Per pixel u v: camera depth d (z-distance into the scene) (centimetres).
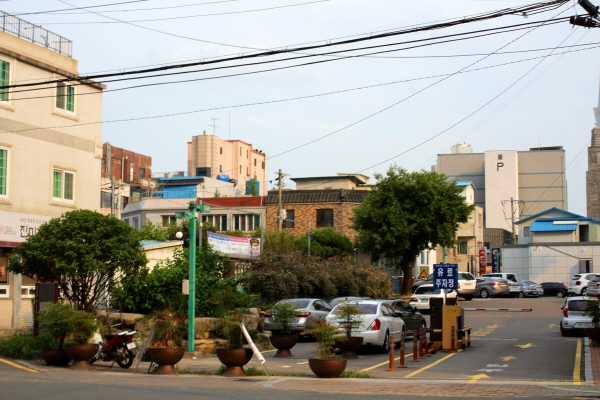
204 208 2059
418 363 1922
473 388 1370
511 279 6003
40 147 2838
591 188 8906
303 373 1681
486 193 10769
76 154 3041
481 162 11150
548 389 1353
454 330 2252
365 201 5162
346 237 5688
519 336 2805
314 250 5238
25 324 2664
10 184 2670
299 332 2720
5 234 2616
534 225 7338
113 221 2128
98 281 2153
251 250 4225
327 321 2173
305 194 6347
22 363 1833
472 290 5203
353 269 4575
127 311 2398
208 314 2359
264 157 10600
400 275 6331
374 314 2220
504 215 10112
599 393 1296
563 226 7200
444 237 4938
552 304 4806
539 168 10881
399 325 2383
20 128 2739
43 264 2067
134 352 1778
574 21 1602
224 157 9488
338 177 7238
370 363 1944
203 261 2464
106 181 6259
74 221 2077
